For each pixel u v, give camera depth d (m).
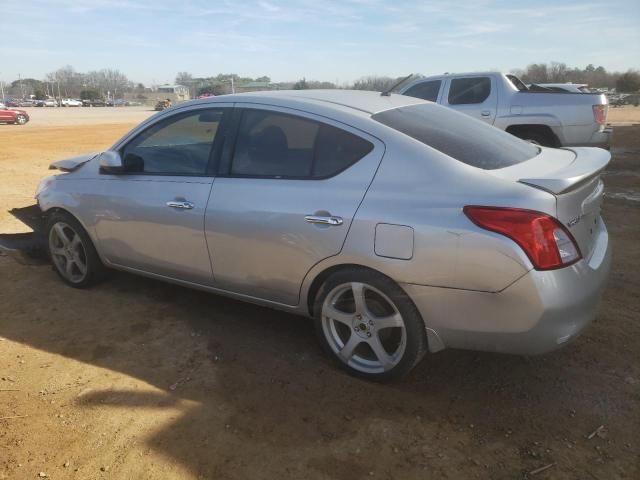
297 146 3.28
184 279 3.86
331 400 3.02
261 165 3.39
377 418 2.86
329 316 3.22
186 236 3.65
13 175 10.59
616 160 12.47
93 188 4.16
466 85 9.42
